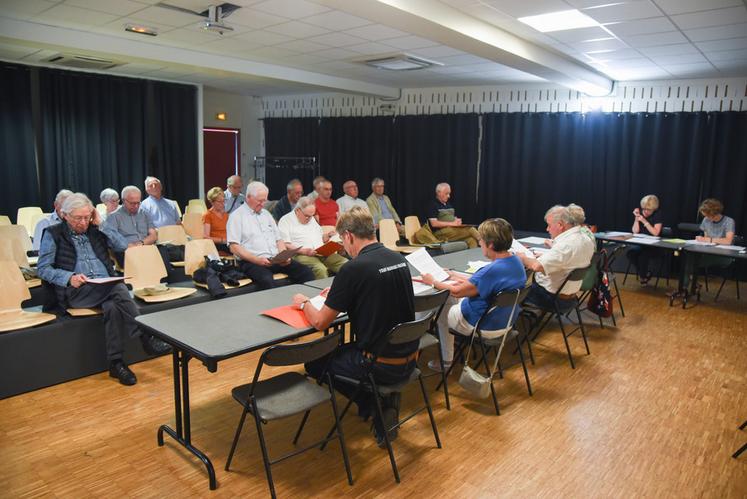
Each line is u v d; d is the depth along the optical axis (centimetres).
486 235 299
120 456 256
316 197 604
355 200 683
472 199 855
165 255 492
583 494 235
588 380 360
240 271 447
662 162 722
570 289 383
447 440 278
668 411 316
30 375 321
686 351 420
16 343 314
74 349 339
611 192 757
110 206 559
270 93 1010
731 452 271
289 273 463
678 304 564
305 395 232
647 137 727
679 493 237
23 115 689
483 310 304
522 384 352
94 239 356
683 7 385
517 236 740
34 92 718
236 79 799
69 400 313
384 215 706
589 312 524
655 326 485
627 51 540
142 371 358
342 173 970
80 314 338
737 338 454
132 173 811
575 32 471
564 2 388
